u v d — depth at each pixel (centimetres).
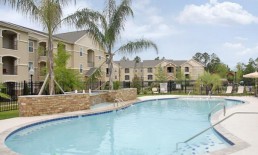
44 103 1445
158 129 1215
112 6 2225
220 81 3281
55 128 1226
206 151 838
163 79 6175
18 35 3025
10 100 2112
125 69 7525
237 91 3138
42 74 3366
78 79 2805
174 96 2802
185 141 938
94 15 1834
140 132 1155
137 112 1780
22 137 1055
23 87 2678
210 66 10056
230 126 1067
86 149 896
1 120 1259
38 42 3491
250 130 989
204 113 1736
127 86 3688
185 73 7431
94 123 1359
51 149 893
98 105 1955
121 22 2214
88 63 4509
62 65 2759
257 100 2255
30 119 1291
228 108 1667
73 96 1598
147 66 7412
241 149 732
